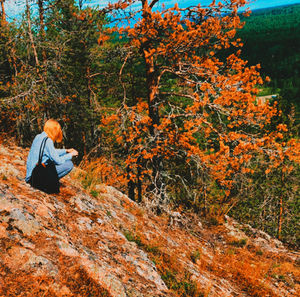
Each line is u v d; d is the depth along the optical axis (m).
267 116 9.03
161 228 7.44
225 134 9.58
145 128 10.70
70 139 16.55
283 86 122.94
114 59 13.09
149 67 11.58
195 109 9.62
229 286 6.07
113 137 13.67
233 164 8.88
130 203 7.29
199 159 10.40
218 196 15.81
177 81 12.55
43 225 3.07
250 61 154.12
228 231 12.92
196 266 6.10
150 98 11.80
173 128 11.33
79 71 14.48
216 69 9.54
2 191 3.22
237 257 9.59
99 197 5.87
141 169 11.84
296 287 8.30
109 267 3.21
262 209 17.30
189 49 9.88
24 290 2.18
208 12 9.30
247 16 8.92
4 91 11.36
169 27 9.05
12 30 11.11
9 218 2.80
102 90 16.83
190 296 4.12
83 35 12.41
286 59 159.12
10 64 12.72
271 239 14.21
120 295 2.78
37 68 11.39
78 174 6.43
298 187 17.36
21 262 2.41
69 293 2.43
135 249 4.32
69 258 2.81
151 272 3.90
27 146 9.91
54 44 11.94
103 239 3.93
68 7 12.39
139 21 9.12
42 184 3.92
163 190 11.46
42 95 11.47
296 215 18.02
